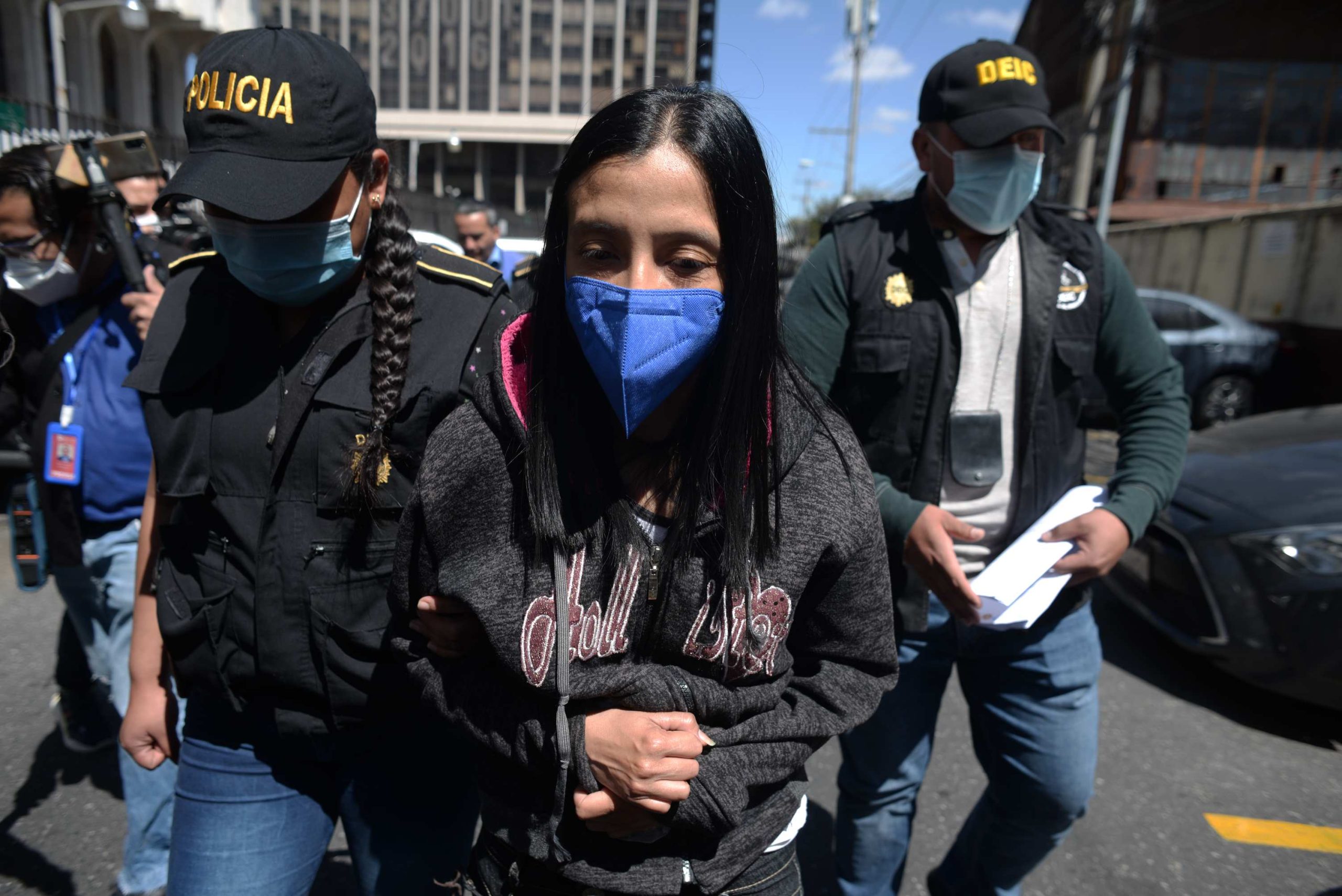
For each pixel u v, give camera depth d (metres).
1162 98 19.28
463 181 76.06
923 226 1.64
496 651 0.98
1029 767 1.69
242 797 1.32
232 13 19.23
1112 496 1.63
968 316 1.64
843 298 1.67
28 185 1.90
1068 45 23.52
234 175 1.15
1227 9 18.91
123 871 2.11
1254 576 3.15
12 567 4.30
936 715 1.79
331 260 1.24
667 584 0.98
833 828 2.61
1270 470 3.58
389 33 73.31
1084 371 1.66
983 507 1.69
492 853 1.08
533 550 0.98
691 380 1.01
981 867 1.85
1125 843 2.55
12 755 2.83
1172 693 3.52
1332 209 10.22
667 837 1.00
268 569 1.26
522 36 72.81
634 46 72.69
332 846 2.40
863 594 1.05
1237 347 9.31
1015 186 1.54
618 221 0.90
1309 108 19.23
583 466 0.99
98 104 16.83
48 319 2.09
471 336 1.30
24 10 14.83
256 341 1.30
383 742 1.33
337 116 1.21
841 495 1.01
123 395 2.09
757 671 1.01
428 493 1.03
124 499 2.13
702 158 0.88
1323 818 2.70
